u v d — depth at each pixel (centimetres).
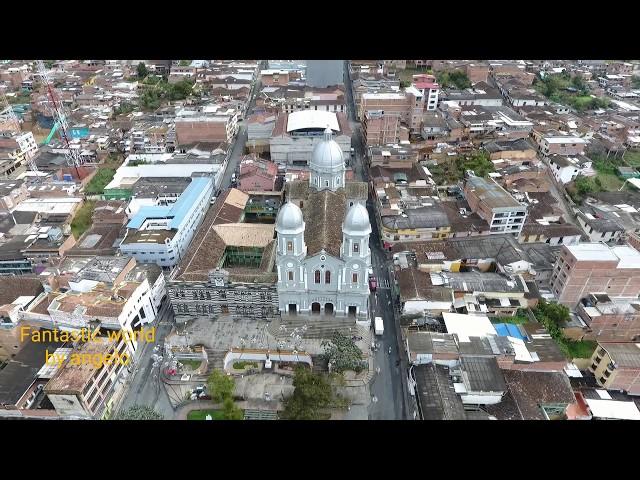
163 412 8694
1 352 9694
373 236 13325
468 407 8250
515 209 12494
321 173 12356
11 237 12662
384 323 10456
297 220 9262
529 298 10556
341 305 10181
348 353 8844
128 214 13662
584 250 10438
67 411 8150
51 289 10206
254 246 11656
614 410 8294
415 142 17725
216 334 10081
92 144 17550
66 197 14638
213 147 17238
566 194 15325
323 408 8606
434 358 8781
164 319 10819
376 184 14262
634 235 11925
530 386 8519
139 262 11862
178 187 14812
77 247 12081
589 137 18138
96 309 9269
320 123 16450
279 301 10194
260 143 17675
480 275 11025
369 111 17500
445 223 12600
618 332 10131
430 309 10212
